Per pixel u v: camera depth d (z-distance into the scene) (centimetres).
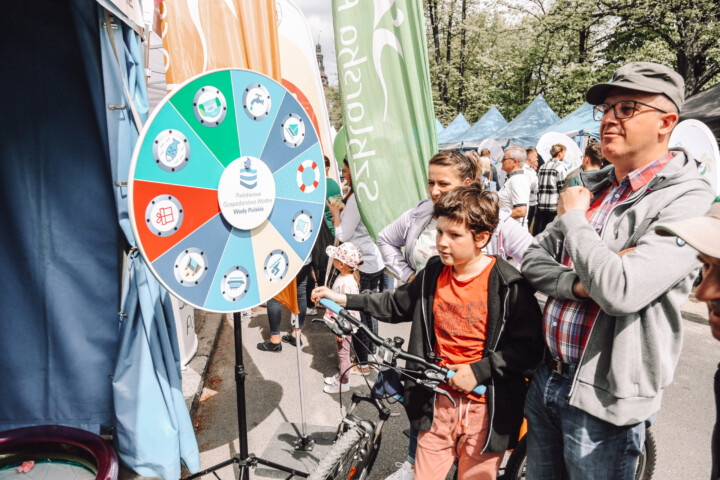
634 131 156
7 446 236
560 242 183
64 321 254
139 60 239
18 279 252
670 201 150
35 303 254
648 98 154
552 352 178
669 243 143
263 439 316
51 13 232
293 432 320
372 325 374
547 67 2234
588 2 1753
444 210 178
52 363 260
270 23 339
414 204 342
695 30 1528
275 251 225
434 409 198
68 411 265
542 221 782
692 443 317
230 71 193
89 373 261
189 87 180
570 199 163
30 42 234
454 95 2566
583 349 166
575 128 1133
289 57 514
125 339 243
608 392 158
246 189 205
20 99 238
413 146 335
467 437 192
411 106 330
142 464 245
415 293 207
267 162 214
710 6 1484
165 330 248
